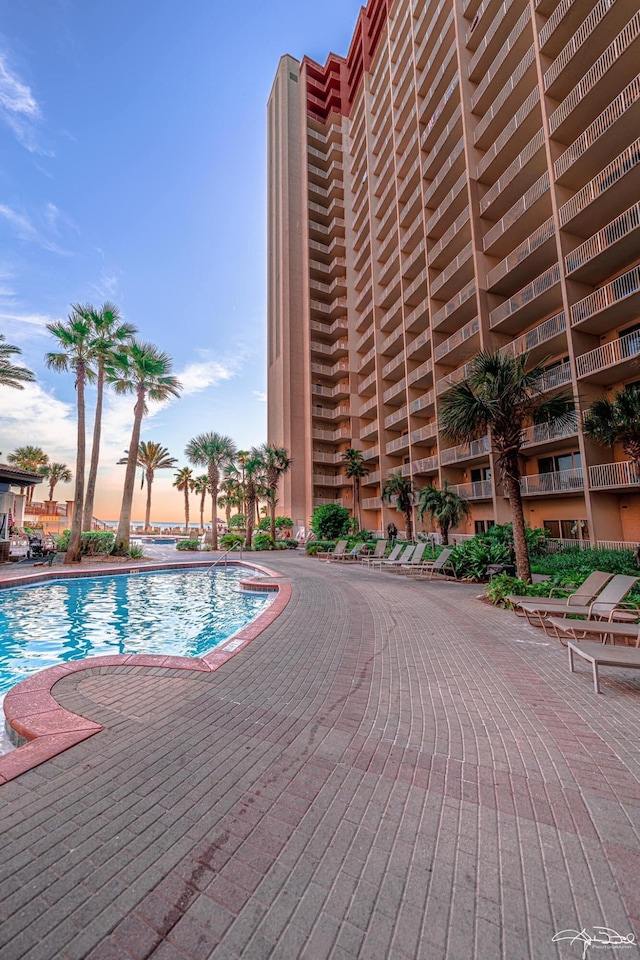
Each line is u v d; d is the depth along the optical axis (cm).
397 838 192
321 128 4231
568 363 1520
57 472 4841
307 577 1276
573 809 213
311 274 3966
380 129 3488
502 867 175
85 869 174
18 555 1766
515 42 1756
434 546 1702
